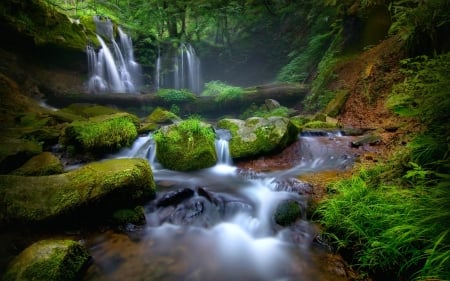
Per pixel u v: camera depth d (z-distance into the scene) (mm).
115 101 11695
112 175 4352
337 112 8898
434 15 6207
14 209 3883
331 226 3758
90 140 6410
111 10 19500
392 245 2943
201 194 5016
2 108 8289
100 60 14336
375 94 8359
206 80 20547
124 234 4109
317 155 6254
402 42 8352
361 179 4422
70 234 4004
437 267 2396
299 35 17453
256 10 17359
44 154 5629
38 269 2973
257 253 3801
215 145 6625
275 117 6938
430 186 3385
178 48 18906
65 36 12703
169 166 6109
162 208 4648
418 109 3943
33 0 11547
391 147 5730
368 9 10508
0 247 3568
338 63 10969
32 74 11594
